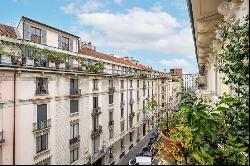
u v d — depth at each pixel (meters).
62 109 26.52
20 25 26.61
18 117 21.05
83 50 38.34
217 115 4.25
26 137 21.75
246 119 4.16
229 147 3.84
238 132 4.18
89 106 31.83
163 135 4.89
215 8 9.33
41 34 28.94
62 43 32.34
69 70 26.69
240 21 6.95
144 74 52.94
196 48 19.28
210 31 11.75
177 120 6.20
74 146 28.44
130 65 53.38
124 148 43.19
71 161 28.00
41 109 23.72
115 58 49.34
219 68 5.04
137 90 50.16
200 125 4.02
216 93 15.30
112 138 38.41
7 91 20.23
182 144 4.26
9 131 20.28
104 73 34.66
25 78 21.77
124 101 43.62
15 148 20.67
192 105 4.32
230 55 4.61
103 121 35.44
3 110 19.97
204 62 25.91
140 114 51.66
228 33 4.89
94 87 33.19
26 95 21.84
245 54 4.34
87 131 31.28
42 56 24.14
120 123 41.59
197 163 4.09
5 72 19.97
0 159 19.58
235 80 4.49
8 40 22.44
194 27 12.08
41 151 23.42
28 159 21.81
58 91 25.88
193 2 8.94
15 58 20.81
